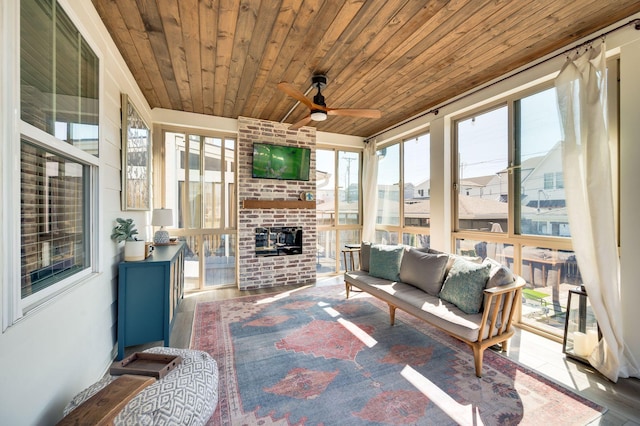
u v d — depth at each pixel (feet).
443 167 12.21
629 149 6.74
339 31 7.21
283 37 7.46
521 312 9.55
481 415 5.41
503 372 6.84
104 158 6.73
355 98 11.76
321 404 5.73
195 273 13.97
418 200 14.42
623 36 6.79
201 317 10.39
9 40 3.52
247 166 14.37
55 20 4.71
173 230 13.57
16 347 3.61
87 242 6.17
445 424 5.17
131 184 8.73
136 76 9.61
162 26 6.98
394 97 11.66
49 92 4.55
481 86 10.42
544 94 8.88
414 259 9.95
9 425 3.47
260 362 7.30
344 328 9.41
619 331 6.58
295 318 10.28
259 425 5.16
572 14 6.61
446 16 6.65
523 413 5.47
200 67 9.05
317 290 13.98
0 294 3.36
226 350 7.93
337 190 17.72
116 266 7.66
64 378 4.84
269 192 14.92
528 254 9.34
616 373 6.39
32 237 4.20
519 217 9.65
